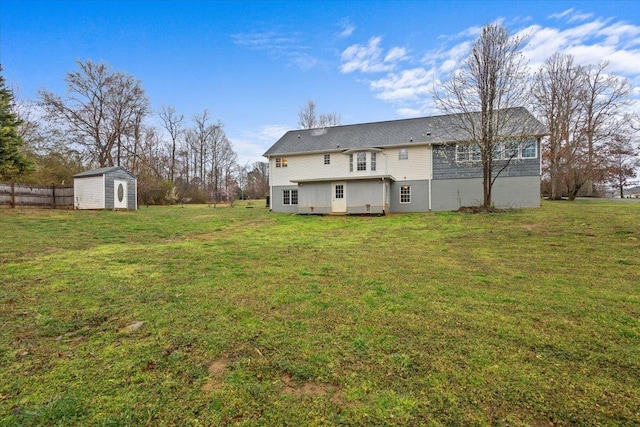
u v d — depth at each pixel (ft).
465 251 27.35
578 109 85.71
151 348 10.39
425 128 71.41
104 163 102.01
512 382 8.43
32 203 59.16
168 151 144.87
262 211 73.97
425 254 26.43
